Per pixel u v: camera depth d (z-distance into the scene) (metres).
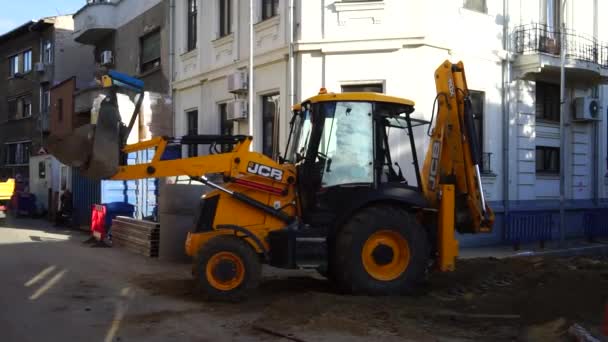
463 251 13.66
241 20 16.16
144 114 18.77
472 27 14.63
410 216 8.13
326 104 8.28
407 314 6.95
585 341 5.52
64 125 25.30
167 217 11.63
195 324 6.72
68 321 6.88
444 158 8.88
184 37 19.30
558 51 16.03
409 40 13.47
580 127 17.53
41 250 13.16
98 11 24.16
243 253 7.71
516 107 15.60
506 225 14.74
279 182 8.22
